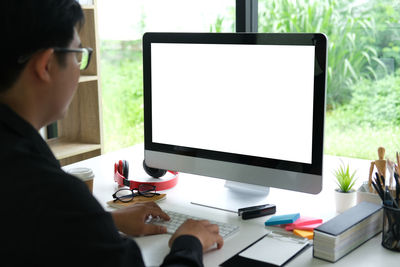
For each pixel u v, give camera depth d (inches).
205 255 45.1
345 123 127.5
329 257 43.8
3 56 33.5
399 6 116.6
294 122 52.8
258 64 54.2
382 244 47.0
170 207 57.6
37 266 31.6
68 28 35.4
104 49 153.9
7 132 33.9
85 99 108.8
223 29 133.0
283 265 43.0
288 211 55.7
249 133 56.1
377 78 122.3
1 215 31.4
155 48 61.1
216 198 60.1
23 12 33.1
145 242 48.0
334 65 126.6
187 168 61.5
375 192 54.0
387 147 121.5
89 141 110.6
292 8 129.4
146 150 64.6
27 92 35.4
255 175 56.4
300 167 53.0
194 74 58.8
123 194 61.8
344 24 124.5
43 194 31.7
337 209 55.1
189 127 60.4
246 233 50.1
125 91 154.9
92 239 32.4
